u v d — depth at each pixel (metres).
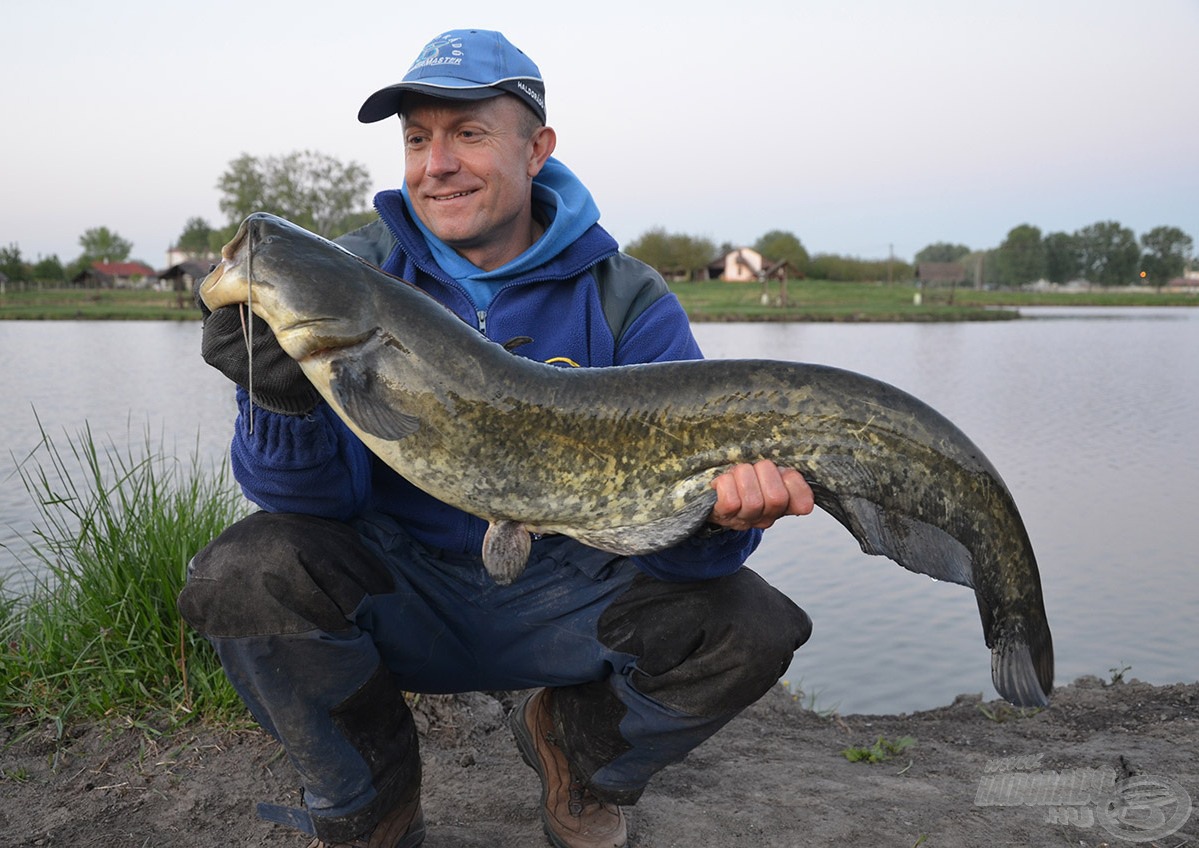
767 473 2.60
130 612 3.95
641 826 3.18
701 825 3.19
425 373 2.63
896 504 2.70
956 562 2.74
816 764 3.78
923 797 3.43
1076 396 19.41
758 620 2.69
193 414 14.71
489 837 3.07
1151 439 13.62
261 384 2.55
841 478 2.68
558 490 2.70
